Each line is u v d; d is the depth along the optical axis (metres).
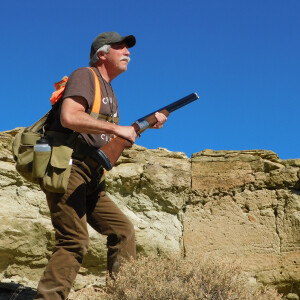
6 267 5.70
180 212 6.54
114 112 3.72
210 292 3.70
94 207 3.78
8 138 6.16
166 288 3.61
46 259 5.85
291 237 6.20
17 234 5.73
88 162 3.49
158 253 6.18
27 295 4.64
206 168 6.68
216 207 6.48
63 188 3.27
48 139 3.42
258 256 6.16
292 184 6.48
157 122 3.86
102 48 3.73
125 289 3.61
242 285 3.87
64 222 3.35
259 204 6.44
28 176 3.50
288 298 5.96
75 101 3.35
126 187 6.47
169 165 6.63
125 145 3.49
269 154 6.80
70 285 3.32
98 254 5.92
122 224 3.78
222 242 6.28
